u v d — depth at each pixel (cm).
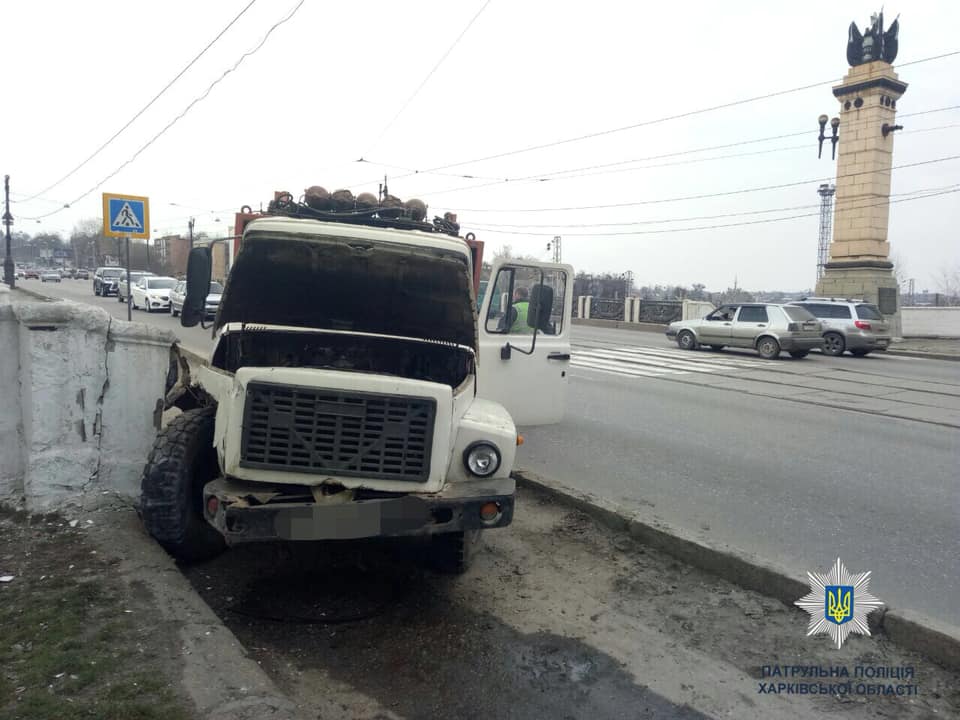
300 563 465
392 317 527
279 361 521
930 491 681
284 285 509
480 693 331
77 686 288
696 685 345
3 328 479
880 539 546
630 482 690
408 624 394
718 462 777
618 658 367
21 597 360
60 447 477
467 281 496
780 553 512
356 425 377
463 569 455
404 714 312
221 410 396
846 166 3144
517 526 552
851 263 3109
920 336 3234
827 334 2236
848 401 1226
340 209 596
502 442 411
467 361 518
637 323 3500
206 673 304
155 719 270
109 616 345
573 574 468
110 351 492
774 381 1473
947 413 1117
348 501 371
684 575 471
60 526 450
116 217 1277
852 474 739
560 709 321
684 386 1369
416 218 609
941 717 323
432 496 379
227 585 430
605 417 1027
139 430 505
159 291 2992
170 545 427
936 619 394
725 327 2109
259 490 375
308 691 326
